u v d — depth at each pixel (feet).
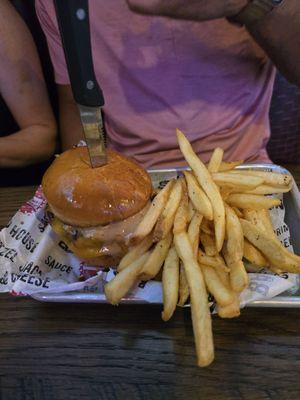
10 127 2.21
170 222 1.00
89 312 1.03
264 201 1.07
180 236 0.97
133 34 1.62
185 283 0.96
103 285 1.05
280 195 1.23
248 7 1.27
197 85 1.67
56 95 2.17
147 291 0.99
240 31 1.61
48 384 0.90
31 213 1.23
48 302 1.06
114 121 1.77
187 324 0.99
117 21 1.61
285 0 1.29
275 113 2.07
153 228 1.02
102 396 0.87
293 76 1.53
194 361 0.92
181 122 1.69
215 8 1.18
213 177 1.08
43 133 2.00
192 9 1.16
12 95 1.97
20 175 2.27
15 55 1.90
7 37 1.88
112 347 0.96
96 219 1.05
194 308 0.88
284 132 2.13
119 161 1.14
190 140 1.69
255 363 0.90
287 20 1.33
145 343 0.96
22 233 1.18
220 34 1.61
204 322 0.86
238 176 1.08
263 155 1.76
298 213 1.18
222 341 0.95
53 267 1.14
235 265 0.94
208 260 0.97
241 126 1.73
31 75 1.96
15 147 1.93
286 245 1.15
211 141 1.70
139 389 0.87
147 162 1.73
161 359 0.93
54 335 0.99
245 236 1.01
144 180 1.14
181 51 1.63
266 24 1.34
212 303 0.96
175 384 0.88
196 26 1.58
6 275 1.06
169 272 0.95
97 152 1.05
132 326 0.99
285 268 0.96
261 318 0.99
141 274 0.95
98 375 0.91
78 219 1.06
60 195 1.07
